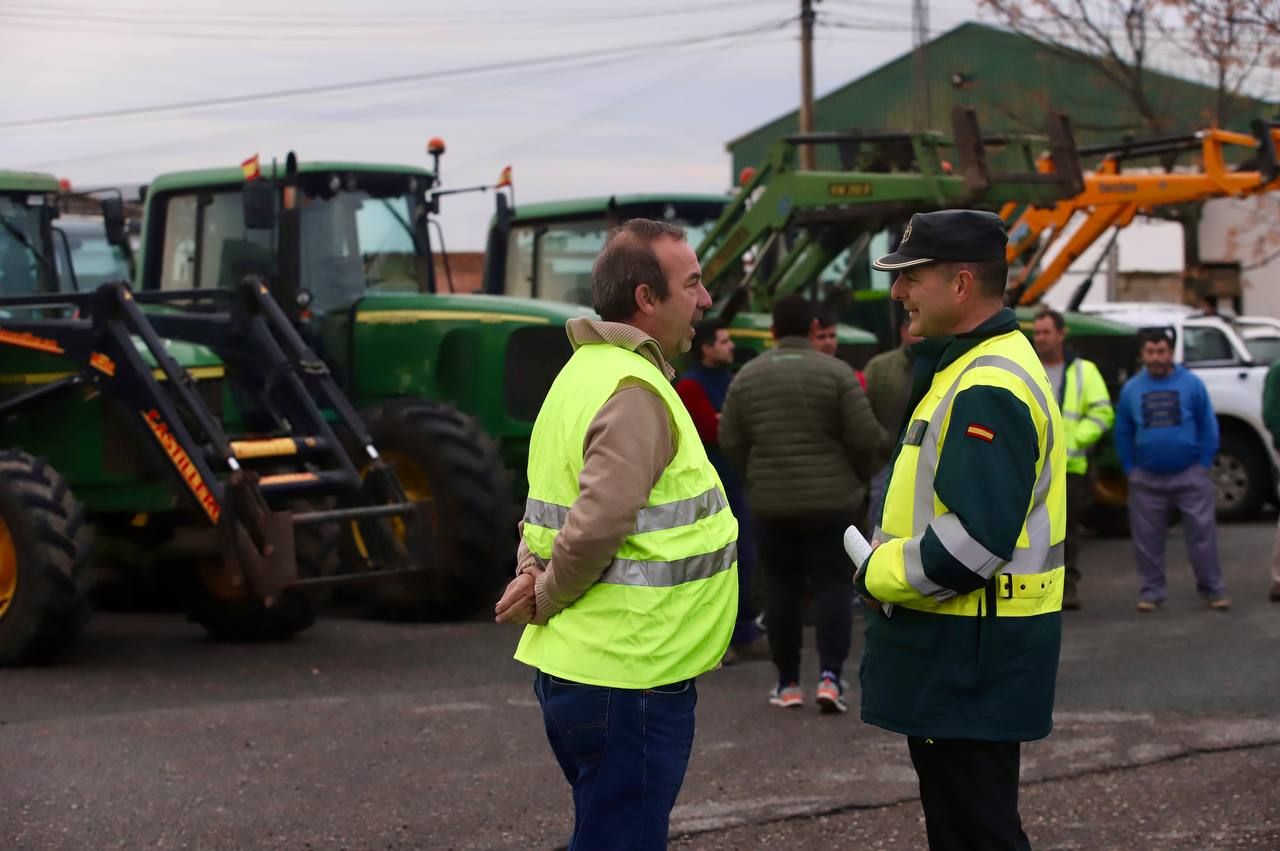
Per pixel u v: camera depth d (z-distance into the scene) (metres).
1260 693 6.76
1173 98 28.41
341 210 10.20
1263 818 5.01
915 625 3.39
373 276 10.28
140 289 10.47
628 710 3.21
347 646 8.34
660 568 3.22
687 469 3.29
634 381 3.21
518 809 5.16
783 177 12.09
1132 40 24.53
